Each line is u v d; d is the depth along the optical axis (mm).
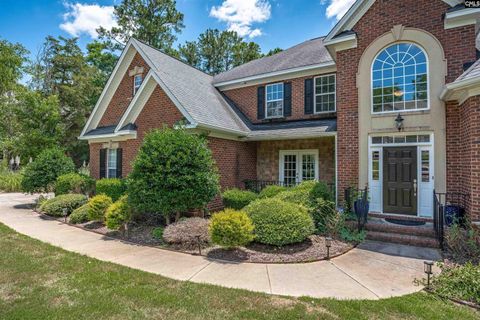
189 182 8148
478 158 6652
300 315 3736
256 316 3713
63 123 28438
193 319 3637
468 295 4230
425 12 8656
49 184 13781
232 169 12242
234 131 11594
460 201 7898
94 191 14219
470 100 6828
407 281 4961
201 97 12742
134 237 7852
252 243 6988
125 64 15570
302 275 5227
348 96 9812
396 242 7312
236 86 15336
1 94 23484
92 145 15484
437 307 3998
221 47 38562
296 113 13570
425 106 8633
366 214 8156
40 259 5844
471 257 5918
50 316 3650
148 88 11758
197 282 4855
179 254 6457
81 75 30453
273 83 14312
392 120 9016
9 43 24172
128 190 8398
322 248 6695
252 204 7582
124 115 12359
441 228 6750
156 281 4836
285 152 13484
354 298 4297
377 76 9367
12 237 7594
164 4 32031
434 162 8414
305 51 15352
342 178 9812
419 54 8766
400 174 8914
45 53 29781
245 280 4977
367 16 9508
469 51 8062
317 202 8281
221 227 6297
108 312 3777
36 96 19484
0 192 19641
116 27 31594
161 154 8141
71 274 5062
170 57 15242
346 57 9891
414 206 8664
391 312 3850
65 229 8859
